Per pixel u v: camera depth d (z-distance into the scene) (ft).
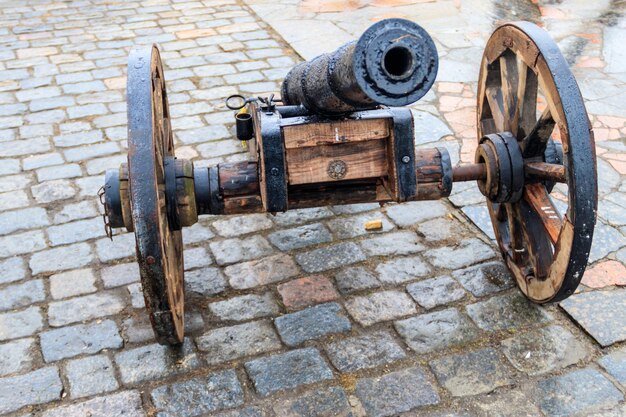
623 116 17.13
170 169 9.50
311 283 11.64
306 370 9.82
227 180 9.66
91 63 21.06
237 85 19.31
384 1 26.30
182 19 25.07
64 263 12.25
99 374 9.84
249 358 10.07
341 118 9.31
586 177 8.48
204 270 12.03
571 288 9.26
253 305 11.15
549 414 9.00
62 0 27.71
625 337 10.18
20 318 10.96
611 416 8.95
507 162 10.03
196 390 9.53
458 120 17.16
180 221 9.57
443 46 21.80
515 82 10.39
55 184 14.64
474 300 11.10
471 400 9.27
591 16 24.22
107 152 15.94
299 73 10.18
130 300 11.33
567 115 8.54
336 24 23.91
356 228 13.12
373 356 10.04
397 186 9.43
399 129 9.27
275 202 9.33
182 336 9.59
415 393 9.39
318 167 9.46
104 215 9.33
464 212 13.43
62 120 17.47
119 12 26.08
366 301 11.18
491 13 24.79
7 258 12.36
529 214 10.39
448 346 10.19
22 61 21.26
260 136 9.21
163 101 11.09
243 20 24.80
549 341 10.20
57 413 9.21
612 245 12.27
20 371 9.93
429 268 11.93
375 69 6.77
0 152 15.93
